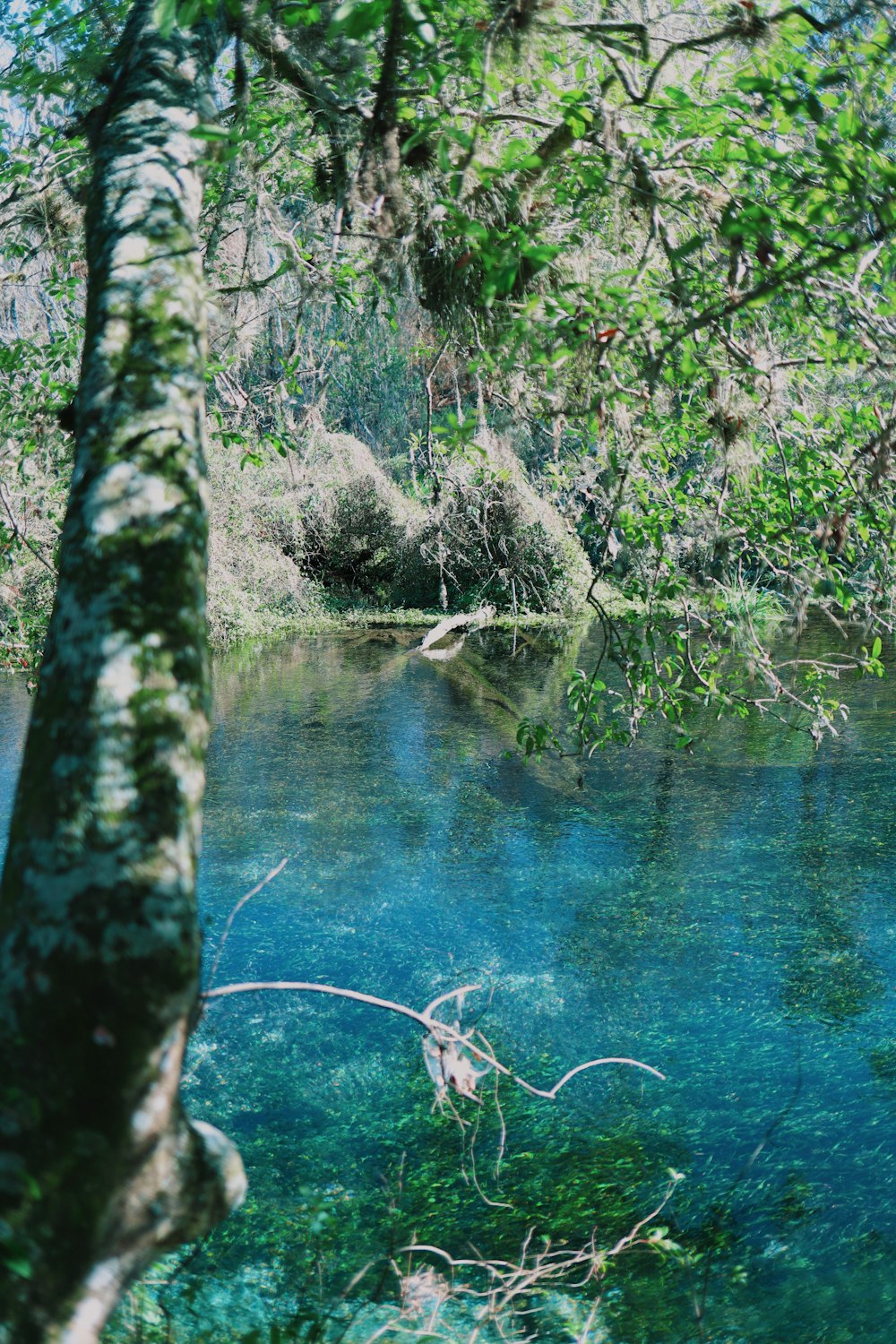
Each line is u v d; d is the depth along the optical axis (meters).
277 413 5.82
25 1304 1.04
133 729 1.27
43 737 1.30
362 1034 5.82
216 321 3.87
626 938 6.82
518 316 2.92
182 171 1.76
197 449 1.49
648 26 2.92
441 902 7.43
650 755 10.58
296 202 4.30
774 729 11.19
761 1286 3.96
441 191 3.09
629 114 3.18
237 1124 5.10
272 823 9.09
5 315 6.44
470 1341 3.45
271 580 18.92
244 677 15.30
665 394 3.74
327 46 2.65
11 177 4.20
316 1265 4.09
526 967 6.49
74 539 1.41
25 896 1.20
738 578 4.46
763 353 3.52
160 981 1.16
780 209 2.98
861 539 4.10
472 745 11.30
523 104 3.15
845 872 7.67
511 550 17.23
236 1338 3.44
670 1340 3.67
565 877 7.80
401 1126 5.07
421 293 3.61
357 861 8.19
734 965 6.43
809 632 15.59
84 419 1.49
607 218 3.42
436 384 4.72
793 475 4.17
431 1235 4.32
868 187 2.34
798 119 2.76
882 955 6.47
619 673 14.68
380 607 21.08
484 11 2.62
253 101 3.41
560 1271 4.07
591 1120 5.04
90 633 1.33
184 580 1.38
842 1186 4.51
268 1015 6.00
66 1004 1.13
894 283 3.09
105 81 2.88
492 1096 5.27
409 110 2.90
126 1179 1.12
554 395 3.65
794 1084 5.23
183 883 1.22
